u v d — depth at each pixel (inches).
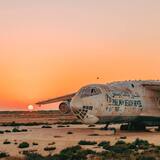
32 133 1569.9
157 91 1759.4
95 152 927.7
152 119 1720.0
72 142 1189.7
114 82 1763.0
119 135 1460.4
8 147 1089.4
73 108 1528.1
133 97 1654.8
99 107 1519.4
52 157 852.6
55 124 2367.1
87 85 1588.3
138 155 872.3
